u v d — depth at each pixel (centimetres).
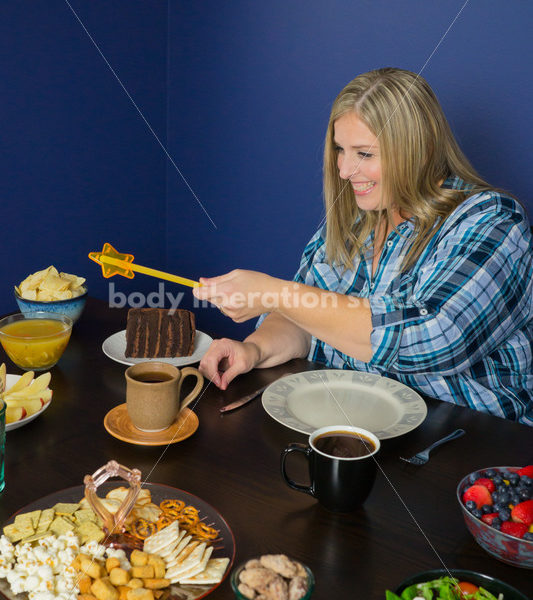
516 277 117
